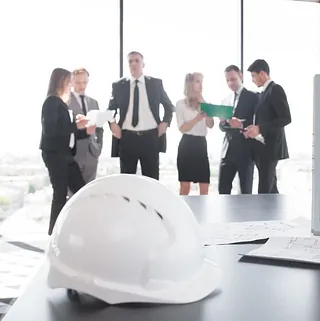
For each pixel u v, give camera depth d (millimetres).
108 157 3424
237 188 3652
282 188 3820
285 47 4051
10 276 2516
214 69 3896
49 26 3543
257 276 700
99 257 572
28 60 3494
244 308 565
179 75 3752
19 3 3477
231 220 1215
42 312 550
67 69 3279
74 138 3191
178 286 589
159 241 583
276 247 854
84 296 599
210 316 539
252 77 3545
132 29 3764
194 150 3441
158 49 3803
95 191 614
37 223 3438
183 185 3477
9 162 3471
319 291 631
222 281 671
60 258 600
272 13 4035
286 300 595
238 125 3434
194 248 618
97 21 3656
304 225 1115
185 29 3836
